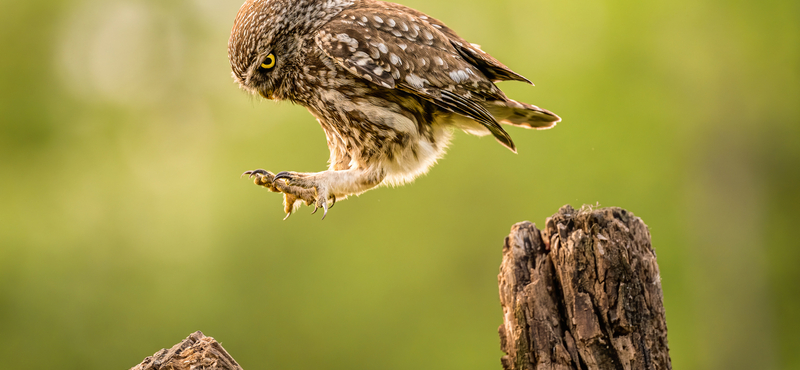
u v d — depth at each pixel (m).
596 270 3.99
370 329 19.02
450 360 19.02
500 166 18.33
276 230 19.36
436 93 4.81
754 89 17.11
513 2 18.09
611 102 16.80
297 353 18.98
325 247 19.41
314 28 4.86
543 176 17.41
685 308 17.53
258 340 18.89
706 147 18.39
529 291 4.11
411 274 19.31
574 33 17.47
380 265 19.28
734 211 19.22
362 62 4.70
